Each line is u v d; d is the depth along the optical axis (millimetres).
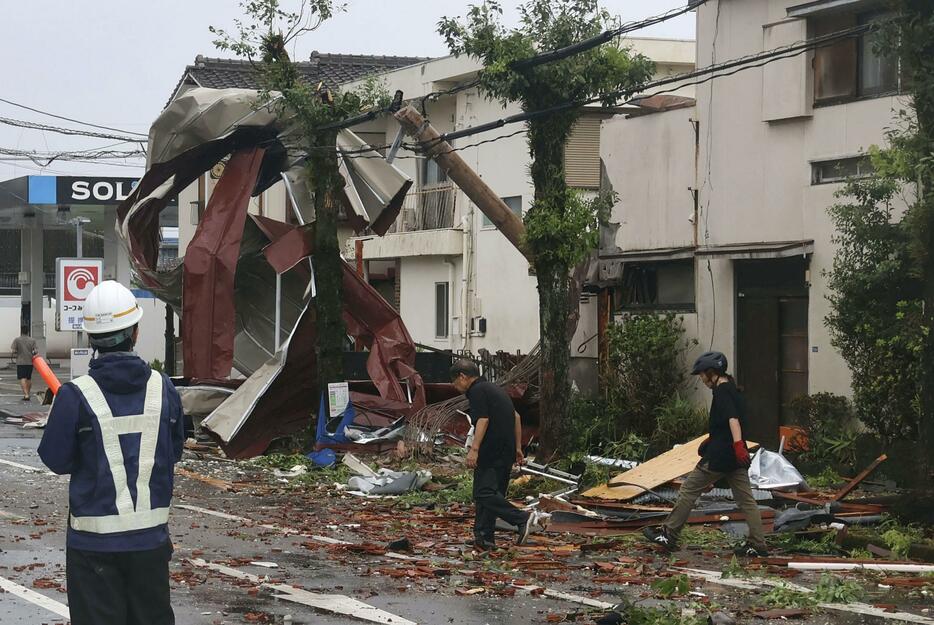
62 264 27953
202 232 20391
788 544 11695
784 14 18734
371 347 22172
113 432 5664
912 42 11781
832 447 17062
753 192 19375
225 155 22453
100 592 5664
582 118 26062
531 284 26703
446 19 16812
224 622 8109
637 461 18516
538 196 17500
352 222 22031
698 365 11438
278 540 11977
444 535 12367
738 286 19781
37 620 8070
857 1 17250
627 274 22188
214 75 38188
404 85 30422
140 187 22281
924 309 12109
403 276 31688
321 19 19812
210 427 19594
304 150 20047
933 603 9188
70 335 55719
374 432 20172
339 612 8469
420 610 8594
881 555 11156
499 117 27734
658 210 21359
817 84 18391
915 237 12078
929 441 12062
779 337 19078
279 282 22016
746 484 11305
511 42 16688
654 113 21375
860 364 16734
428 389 21922
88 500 5652
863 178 17125
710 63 20141
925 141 11773
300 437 20078
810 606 8930
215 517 13633
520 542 11523
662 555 11289
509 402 11484
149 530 5727
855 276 16469
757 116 19281
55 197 41750
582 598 9125
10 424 26609
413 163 31031
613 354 21141
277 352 20031
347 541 11969
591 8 16953
